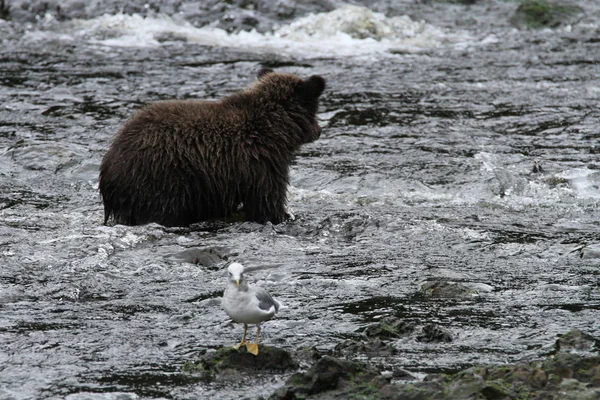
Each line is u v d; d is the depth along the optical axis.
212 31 72.88
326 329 23.36
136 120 34.09
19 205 36.97
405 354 21.58
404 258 30.25
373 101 54.81
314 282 27.30
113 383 19.70
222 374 20.08
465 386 18.64
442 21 75.81
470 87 58.25
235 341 22.38
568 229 34.50
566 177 41.34
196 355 21.39
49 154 43.19
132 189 33.34
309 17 74.38
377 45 70.50
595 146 46.53
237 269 19.52
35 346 21.80
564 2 78.94
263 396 19.03
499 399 18.31
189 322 23.73
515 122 50.81
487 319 24.14
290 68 62.38
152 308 24.86
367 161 43.88
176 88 56.25
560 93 56.75
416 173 42.19
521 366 19.73
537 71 62.31
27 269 28.03
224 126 34.22
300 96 36.03
